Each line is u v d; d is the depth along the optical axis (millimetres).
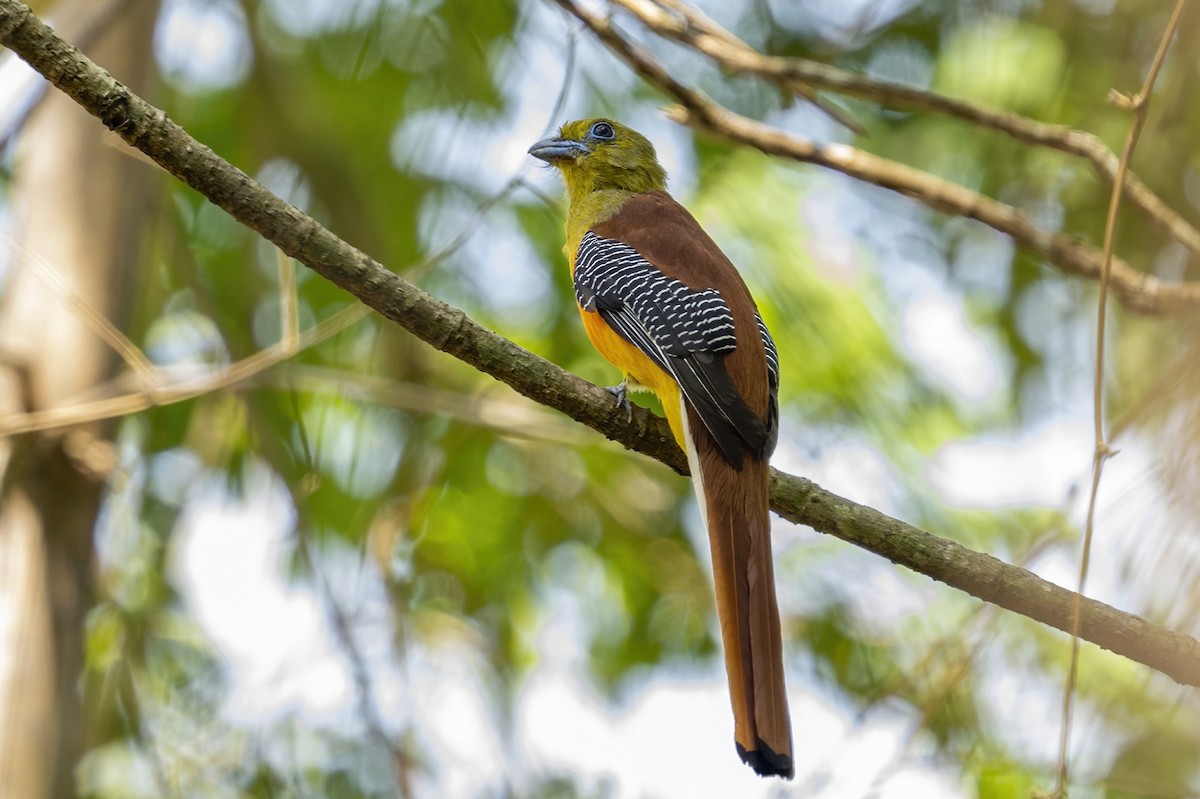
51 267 10477
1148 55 11141
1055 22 11539
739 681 7059
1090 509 7293
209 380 9891
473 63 12031
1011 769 9305
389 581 11852
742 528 7633
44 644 10062
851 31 12477
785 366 11797
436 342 7559
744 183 12359
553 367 7980
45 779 9914
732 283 9031
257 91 12078
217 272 12508
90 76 6789
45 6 10609
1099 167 10023
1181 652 7430
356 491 12281
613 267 9164
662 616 12547
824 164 10672
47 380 10297
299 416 11031
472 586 12461
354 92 12070
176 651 12133
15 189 11031
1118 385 11156
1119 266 10039
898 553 7840
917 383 12117
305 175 12211
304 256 7246
